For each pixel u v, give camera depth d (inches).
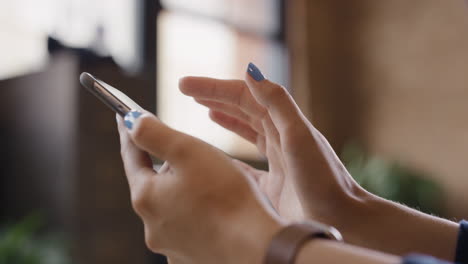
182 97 137.7
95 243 97.1
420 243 22.1
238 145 145.9
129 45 126.9
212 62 147.9
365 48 177.5
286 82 168.6
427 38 164.1
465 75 155.7
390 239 22.3
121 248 100.0
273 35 166.6
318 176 20.9
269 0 166.6
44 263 84.4
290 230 14.1
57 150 99.8
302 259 13.3
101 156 100.1
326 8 180.5
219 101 23.2
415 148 165.2
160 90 133.0
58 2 111.3
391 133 170.7
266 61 163.6
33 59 111.9
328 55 179.3
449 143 158.1
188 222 16.1
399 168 160.9
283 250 13.6
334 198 21.4
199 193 16.0
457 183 155.5
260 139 25.7
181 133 17.0
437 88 161.3
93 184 98.3
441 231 22.5
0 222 101.8
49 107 102.3
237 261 14.9
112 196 100.5
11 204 107.0
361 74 178.5
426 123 163.3
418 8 166.2
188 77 22.6
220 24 150.9
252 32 160.1
